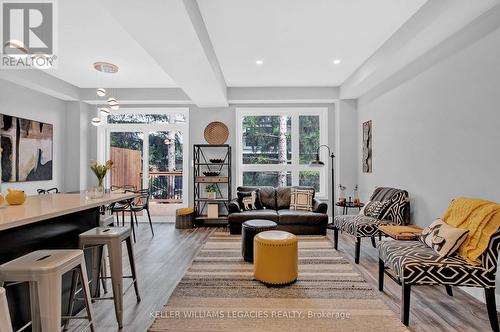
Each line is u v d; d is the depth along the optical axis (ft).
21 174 14.67
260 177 19.99
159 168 20.25
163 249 13.12
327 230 16.96
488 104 8.02
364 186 17.04
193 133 19.60
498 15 7.64
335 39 11.53
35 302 4.91
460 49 9.07
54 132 17.34
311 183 19.81
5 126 13.73
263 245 9.12
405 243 8.36
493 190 7.88
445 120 9.82
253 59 13.64
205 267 10.65
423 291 8.70
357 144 18.15
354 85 15.40
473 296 8.36
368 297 8.27
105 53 12.66
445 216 8.45
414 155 11.74
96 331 6.61
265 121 20.03
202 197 19.47
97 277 7.95
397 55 11.06
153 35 8.79
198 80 13.41
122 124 20.03
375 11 9.43
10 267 4.72
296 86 18.12
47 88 15.34
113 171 20.15
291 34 11.08
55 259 5.09
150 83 17.37
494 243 6.62
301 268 10.56
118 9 7.30
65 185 18.35
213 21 10.03
